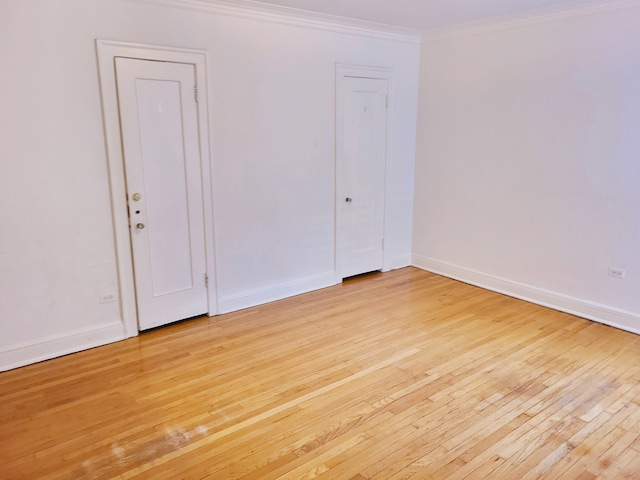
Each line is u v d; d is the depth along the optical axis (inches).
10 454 91.3
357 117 186.4
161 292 147.6
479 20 170.7
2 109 114.6
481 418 102.2
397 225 211.9
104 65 126.3
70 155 125.3
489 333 146.0
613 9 139.4
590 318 156.9
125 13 127.7
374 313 162.6
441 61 192.5
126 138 133.0
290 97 164.9
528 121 165.9
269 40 155.9
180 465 87.9
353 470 86.4
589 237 154.5
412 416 102.9
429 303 172.4
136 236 139.5
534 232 169.8
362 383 116.6
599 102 146.3
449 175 197.2
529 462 88.6
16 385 116.1
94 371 122.9
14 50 114.0
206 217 152.3
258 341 140.6
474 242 191.2
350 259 197.6
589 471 86.4
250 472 85.9
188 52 139.9
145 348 136.0
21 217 120.6
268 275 171.9
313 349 135.4
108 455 90.8
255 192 162.6
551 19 154.3
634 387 114.6
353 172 190.1
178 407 106.6
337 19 167.6
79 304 132.9
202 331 147.7
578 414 103.7
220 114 149.8
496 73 173.2
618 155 144.1
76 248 130.0
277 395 111.4
